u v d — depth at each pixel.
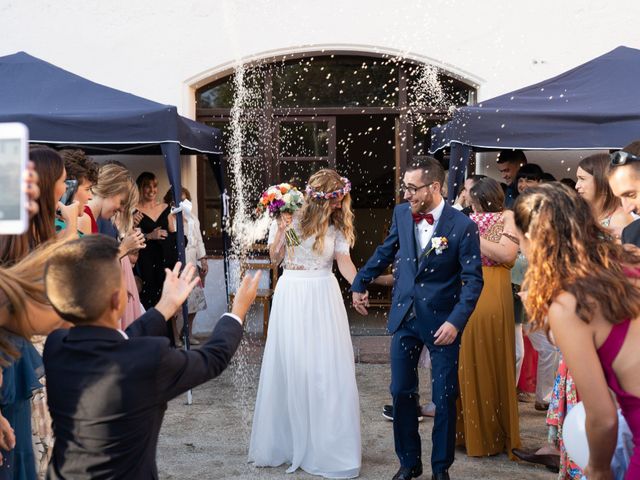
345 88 7.25
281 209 3.80
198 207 7.53
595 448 1.85
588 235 1.89
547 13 6.81
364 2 6.98
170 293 2.14
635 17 6.74
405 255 3.57
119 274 1.79
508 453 3.99
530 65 6.87
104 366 1.72
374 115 7.38
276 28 7.06
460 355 4.00
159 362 1.74
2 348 1.96
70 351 1.75
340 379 3.71
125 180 4.01
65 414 1.73
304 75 7.28
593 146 4.77
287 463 3.87
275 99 7.32
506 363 3.96
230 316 2.04
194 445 4.21
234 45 7.09
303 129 7.34
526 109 4.89
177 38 7.11
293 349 3.74
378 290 9.24
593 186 3.13
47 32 7.12
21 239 2.26
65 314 1.75
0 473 2.21
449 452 3.42
